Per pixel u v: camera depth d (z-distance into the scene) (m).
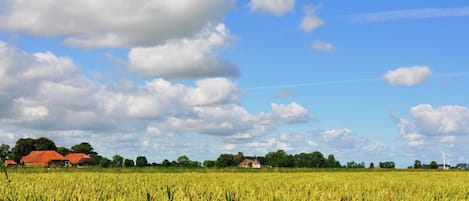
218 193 12.35
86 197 10.96
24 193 11.17
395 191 16.53
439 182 24.23
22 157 135.62
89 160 139.50
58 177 22.39
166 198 9.87
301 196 12.01
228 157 132.62
